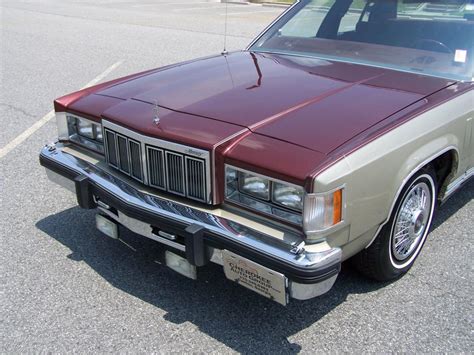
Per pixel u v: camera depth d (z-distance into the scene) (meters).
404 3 3.68
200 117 2.74
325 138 2.47
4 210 4.06
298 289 2.31
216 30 13.21
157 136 2.68
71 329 2.78
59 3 20.14
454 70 3.40
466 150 3.30
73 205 4.15
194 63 3.79
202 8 18.89
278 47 4.01
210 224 2.51
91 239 3.66
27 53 10.38
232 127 2.62
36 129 5.93
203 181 2.58
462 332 2.76
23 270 3.29
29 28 13.77
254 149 2.45
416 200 3.08
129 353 2.62
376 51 3.64
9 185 4.50
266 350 2.64
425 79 3.28
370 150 2.46
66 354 2.61
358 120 2.64
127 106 3.01
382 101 2.87
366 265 3.00
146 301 3.01
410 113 2.77
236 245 2.41
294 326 2.81
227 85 3.16
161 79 3.43
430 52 3.52
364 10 3.84
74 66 9.20
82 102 3.29
